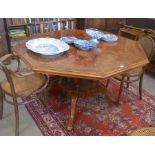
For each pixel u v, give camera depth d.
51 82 2.48
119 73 1.66
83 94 2.25
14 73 1.70
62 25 3.79
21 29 3.51
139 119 2.24
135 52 2.00
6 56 1.97
